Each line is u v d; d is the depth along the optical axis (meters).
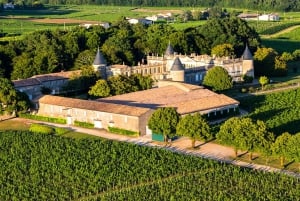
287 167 160.75
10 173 158.50
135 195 142.00
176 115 182.50
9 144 181.50
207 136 174.88
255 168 160.00
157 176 153.62
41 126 197.75
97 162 163.12
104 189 147.88
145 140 188.00
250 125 164.50
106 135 194.88
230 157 169.50
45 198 142.50
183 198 138.25
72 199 142.50
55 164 163.00
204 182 147.62
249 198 137.00
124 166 160.12
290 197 137.00
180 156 166.25
